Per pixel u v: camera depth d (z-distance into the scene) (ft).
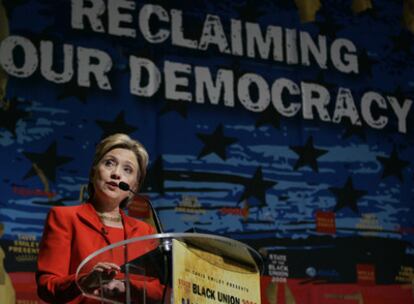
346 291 20.76
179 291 8.70
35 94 19.71
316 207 21.30
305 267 20.59
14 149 19.12
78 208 12.05
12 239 18.44
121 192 12.47
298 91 22.36
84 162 19.60
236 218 20.44
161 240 9.14
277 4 23.00
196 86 21.27
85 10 20.76
